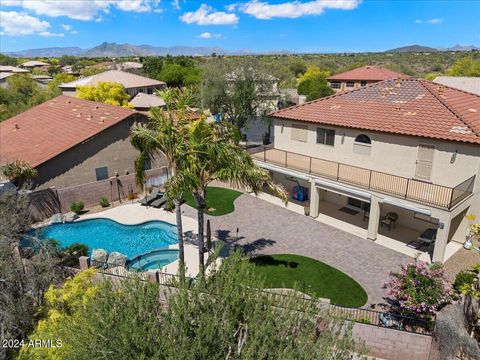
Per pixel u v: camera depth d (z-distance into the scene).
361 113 22.97
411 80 25.20
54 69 111.88
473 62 77.50
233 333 8.52
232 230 22.16
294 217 23.89
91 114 29.83
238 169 15.49
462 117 19.17
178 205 15.27
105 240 22.03
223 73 39.75
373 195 20.03
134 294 8.86
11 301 11.88
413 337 12.18
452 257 18.56
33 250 15.93
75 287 12.05
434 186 18.25
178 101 15.52
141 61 134.75
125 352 7.36
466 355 11.30
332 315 10.45
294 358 7.61
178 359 7.16
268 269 17.83
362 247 19.91
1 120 43.88
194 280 11.79
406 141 19.73
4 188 21.31
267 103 41.44
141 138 15.52
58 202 24.42
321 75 75.50
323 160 22.62
